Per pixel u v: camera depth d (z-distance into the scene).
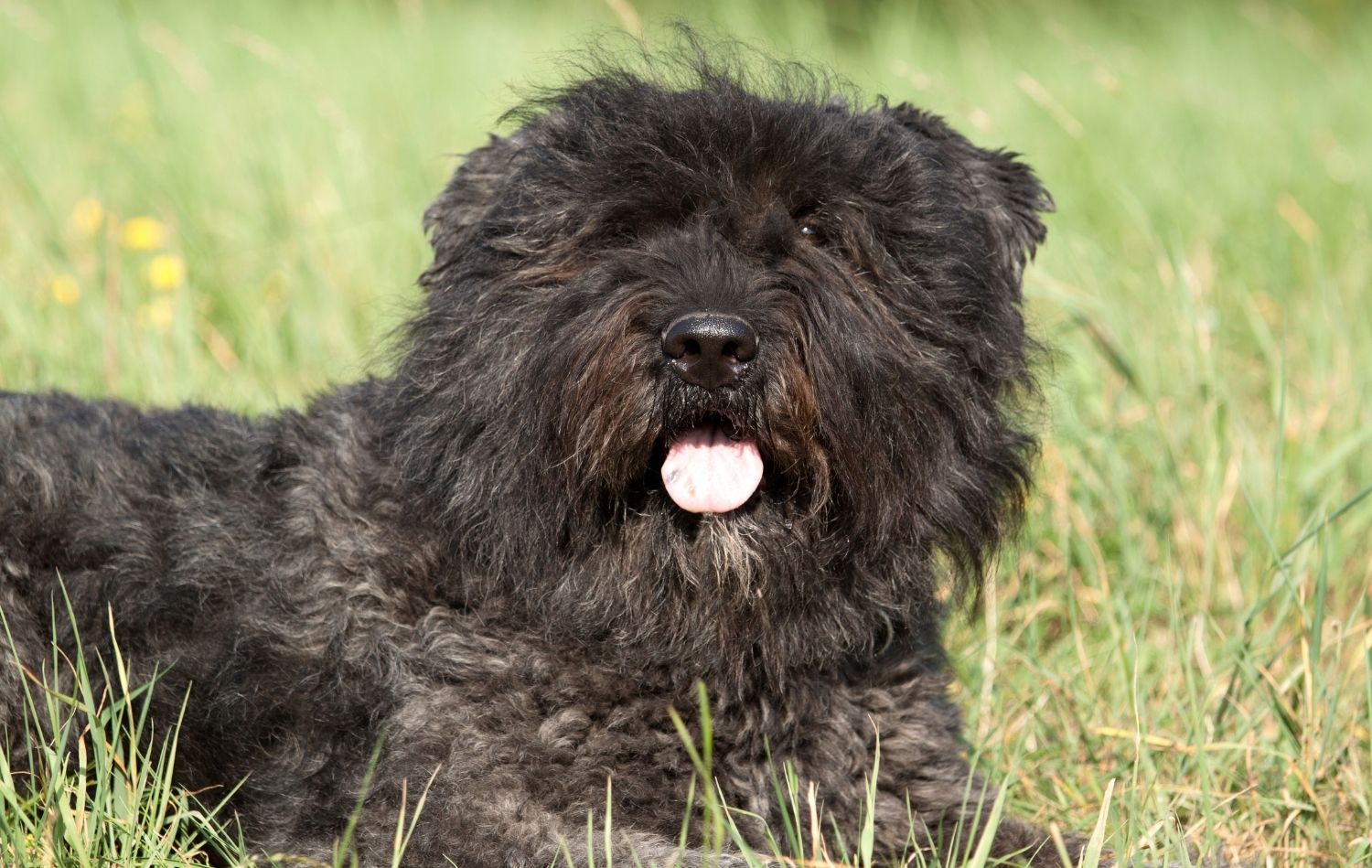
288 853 7.73
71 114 21.12
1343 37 30.22
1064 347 12.54
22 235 15.85
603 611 7.83
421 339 8.67
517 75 22.42
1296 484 11.29
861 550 7.98
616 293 7.58
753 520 7.72
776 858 7.23
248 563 8.49
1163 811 7.74
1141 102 22.31
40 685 7.79
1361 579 11.09
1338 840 8.27
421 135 19.17
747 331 7.29
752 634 7.88
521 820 7.30
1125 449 12.19
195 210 16.80
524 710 7.73
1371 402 12.53
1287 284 15.77
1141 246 16.70
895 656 8.59
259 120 19.23
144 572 8.62
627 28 14.04
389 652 7.93
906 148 8.58
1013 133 19.92
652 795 7.70
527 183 8.44
